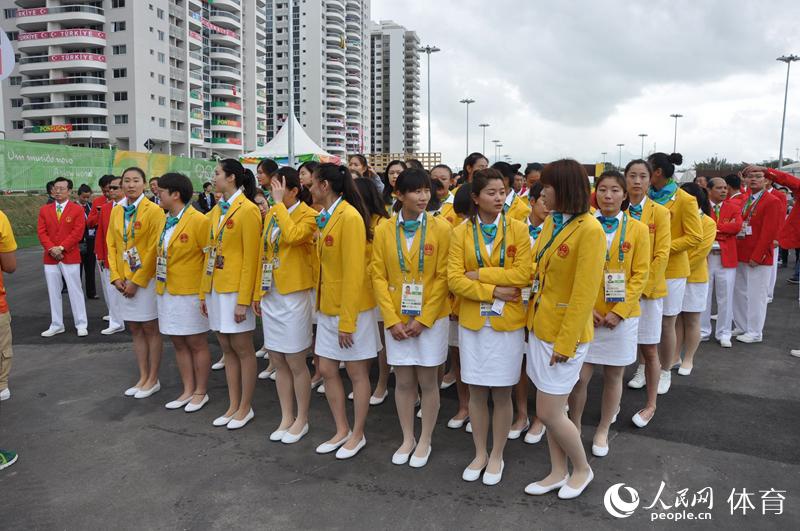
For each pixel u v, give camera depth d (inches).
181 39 2212.1
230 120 2625.5
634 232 143.3
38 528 117.9
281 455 150.7
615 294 140.6
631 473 138.4
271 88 3976.4
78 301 273.7
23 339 269.4
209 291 167.6
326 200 148.3
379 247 140.5
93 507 125.9
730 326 254.5
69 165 597.0
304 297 157.2
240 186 167.8
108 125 2028.8
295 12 3855.8
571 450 124.6
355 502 126.7
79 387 204.2
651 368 165.2
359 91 4335.6
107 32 1984.5
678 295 184.9
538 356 120.7
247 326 165.5
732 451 149.7
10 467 144.8
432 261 136.3
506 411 132.3
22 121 2060.8
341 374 223.1
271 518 120.6
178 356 185.3
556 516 120.5
